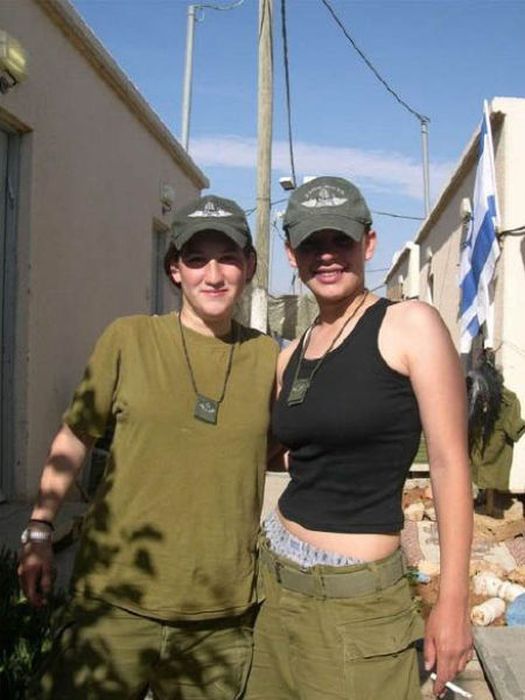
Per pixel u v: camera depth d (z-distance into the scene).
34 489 6.51
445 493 2.07
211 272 2.47
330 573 2.19
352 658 2.15
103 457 7.17
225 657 2.45
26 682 2.97
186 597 2.36
